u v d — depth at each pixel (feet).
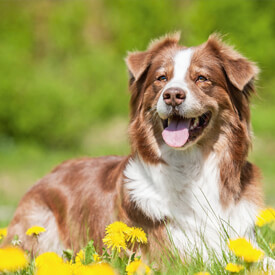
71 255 28.37
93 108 162.09
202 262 25.82
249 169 30.99
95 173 33.78
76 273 20.62
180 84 28.22
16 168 121.19
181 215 28.94
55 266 20.29
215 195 29.35
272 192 79.51
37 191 35.55
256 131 143.33
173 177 29.25
